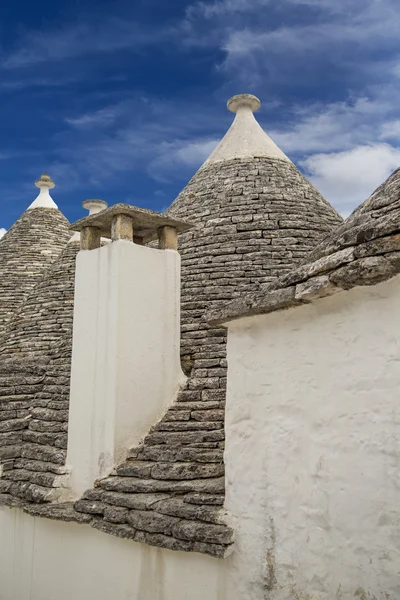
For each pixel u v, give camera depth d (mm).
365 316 3562
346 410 3609
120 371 5547
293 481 3904
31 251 15219
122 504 4855
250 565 4070
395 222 3264
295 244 8484
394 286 3404
